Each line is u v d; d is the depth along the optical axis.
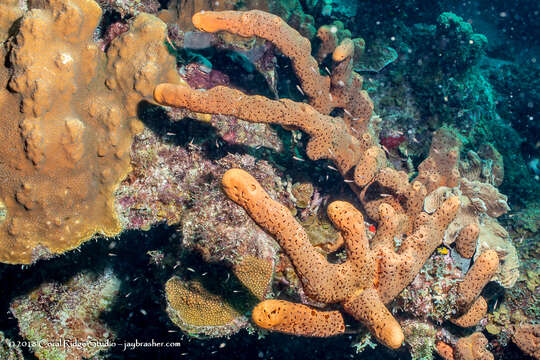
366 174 0.74
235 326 0.70
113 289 0.89
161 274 0.79
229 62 0.87
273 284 0.74
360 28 1.26
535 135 1.64
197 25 0.73
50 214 0.62
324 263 0.56
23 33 0.59
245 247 0.71
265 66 0.92
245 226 0.72
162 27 0.67
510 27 3.02
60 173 0.62
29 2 0.63
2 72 0.60
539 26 2.91
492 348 0.80
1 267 0.84
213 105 0.66
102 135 0.65
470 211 0.76
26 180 0.61
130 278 0.90
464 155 1.10
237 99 0.67
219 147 0.78
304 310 0.57
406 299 0.71
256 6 0.94
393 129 1.09
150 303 0.89
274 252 0.72
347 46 0.79
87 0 0.63
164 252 0.77
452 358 0.72
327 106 0.84
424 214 0.64
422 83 1.14
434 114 1.12
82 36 0.64
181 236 0.74
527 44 2.92
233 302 0.70
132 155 0.71
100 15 0.64
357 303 0.57
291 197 0.82
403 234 0.74
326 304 0.60
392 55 1.16
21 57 0.59
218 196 0.73
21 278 0.85
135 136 0.71
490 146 1.04
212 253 0.71
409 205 0.73
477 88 1.36
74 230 0.64
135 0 0.75
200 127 0.76
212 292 0.70
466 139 1.09
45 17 0.61
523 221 1.02
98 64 0.66
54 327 0.84
